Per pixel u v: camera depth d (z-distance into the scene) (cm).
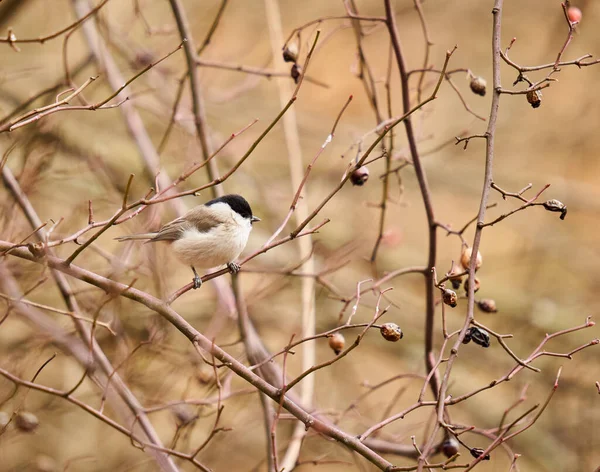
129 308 978
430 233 803
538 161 1680
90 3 1191
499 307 1561
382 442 827
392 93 1622
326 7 1617
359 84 1662
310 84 1683
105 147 1426
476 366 1498
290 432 980
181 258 842
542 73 1563
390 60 811
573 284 1697
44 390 687
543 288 1689
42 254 623
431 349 838
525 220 1630
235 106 1612
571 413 1352
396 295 1532
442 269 1644
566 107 1631
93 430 1227
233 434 1023
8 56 1412
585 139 1630
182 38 916
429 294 821
